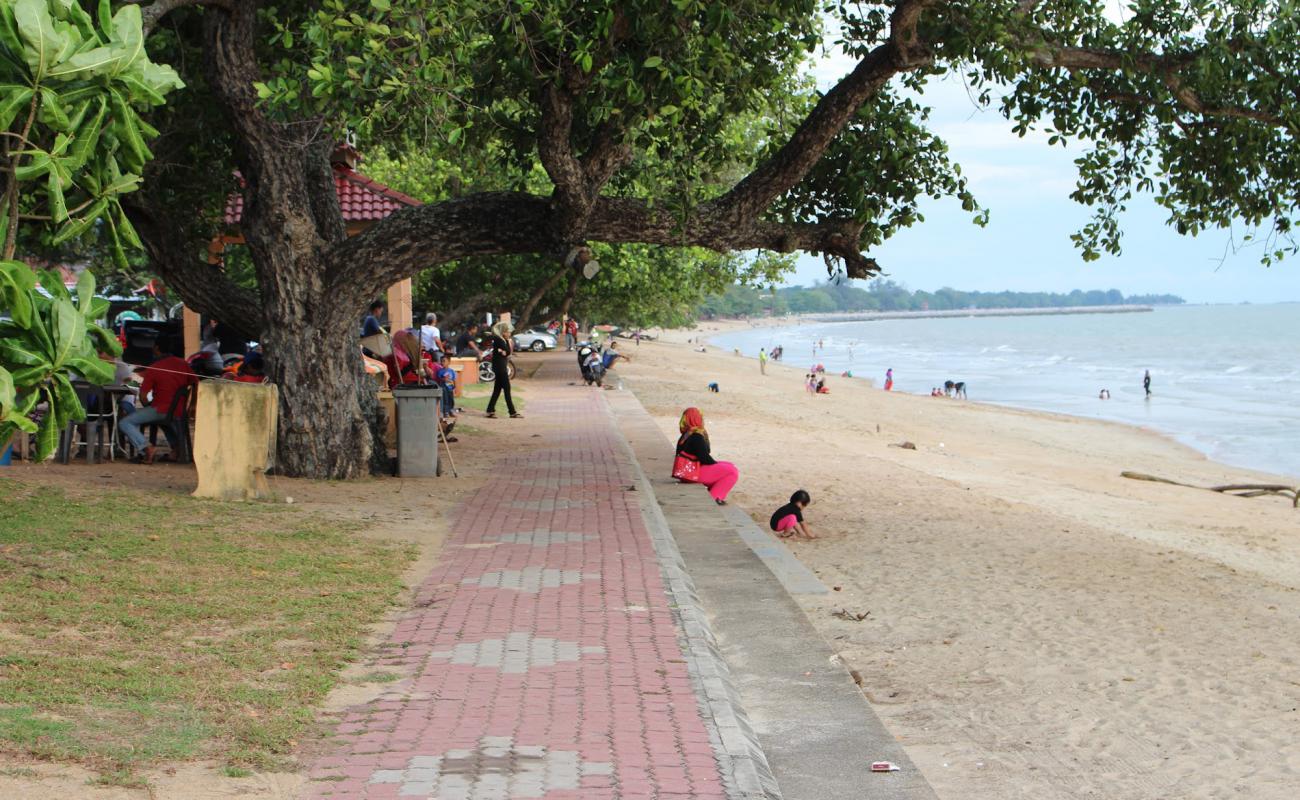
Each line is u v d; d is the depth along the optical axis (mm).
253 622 7344
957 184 15320
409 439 14500
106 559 8484
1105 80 14938
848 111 13266
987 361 104812
